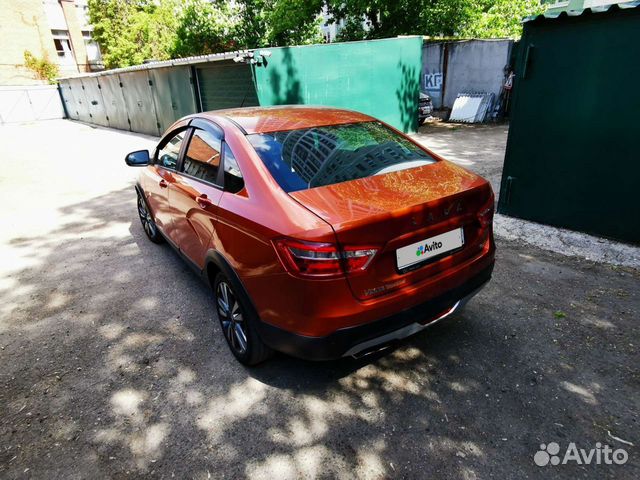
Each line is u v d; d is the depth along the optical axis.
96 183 8.73
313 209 2.17
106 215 6.53
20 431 2.43
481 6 15.77
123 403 2.61
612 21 3.94
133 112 16.41
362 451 2.19
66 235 5.70
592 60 4.15
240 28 22.02
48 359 3.08
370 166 2.69
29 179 9.34
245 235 2.41
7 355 3.15
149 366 2.94
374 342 2.27
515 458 2.11
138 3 32.91
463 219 2.48
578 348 2.89
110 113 18.75
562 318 3.23
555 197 4.81
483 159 8.64
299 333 2.20
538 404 2.43
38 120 24.92
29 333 3.43
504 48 13.13
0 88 23.38
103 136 16.31
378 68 10.79
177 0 30.27
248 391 2.65
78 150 13.20
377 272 2.17
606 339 2.97
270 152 2.66
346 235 2.02
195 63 10.99
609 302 3.42
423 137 11.58
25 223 6.30
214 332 3.31
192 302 3.78
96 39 34.31
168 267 4.53
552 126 4.61
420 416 2.39
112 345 3.21
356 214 2.10
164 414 2.50
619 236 4.43
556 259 4.18
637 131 4.05
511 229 4.93
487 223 2.66
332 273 2.04
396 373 2.74
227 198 2.65
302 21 18.64
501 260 4.22
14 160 11.87
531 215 5.08
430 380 2.66
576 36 4.19
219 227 2.70
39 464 2.21
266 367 2.86
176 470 2.13
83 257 4.93
